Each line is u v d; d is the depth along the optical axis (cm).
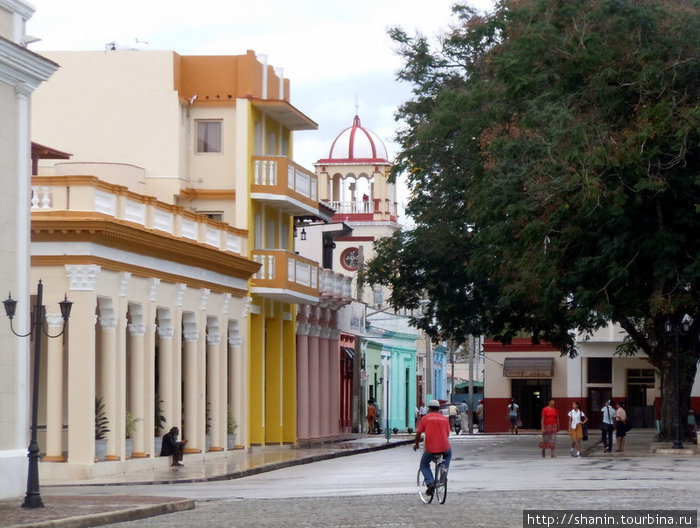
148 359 4528
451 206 6181
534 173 4528
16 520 2542
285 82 6303
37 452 2856
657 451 4906
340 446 6278
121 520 2702
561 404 8625
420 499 2920
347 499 3058
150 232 4450
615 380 8388
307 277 6191
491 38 5922
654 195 4509
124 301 4312
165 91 5775
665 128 4369
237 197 5800
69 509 2786
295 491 3438
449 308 6562
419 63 6356
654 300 4578
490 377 8844
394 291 6725
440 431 2842
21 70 3325
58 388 4066
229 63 5866
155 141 5766
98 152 5781
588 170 4369
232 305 5531
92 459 4059
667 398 5141
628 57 4491
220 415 5300
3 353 3266
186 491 3559
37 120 5812
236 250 5562
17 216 3341
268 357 6322
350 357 8156
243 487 3694
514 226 4831
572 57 4534
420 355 10869
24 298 3356
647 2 4497
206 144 5878
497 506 2741
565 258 4759
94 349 4116
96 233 4084
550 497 2933
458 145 5291
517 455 5038
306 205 6303
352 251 10106
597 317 5028
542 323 5544
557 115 4441
